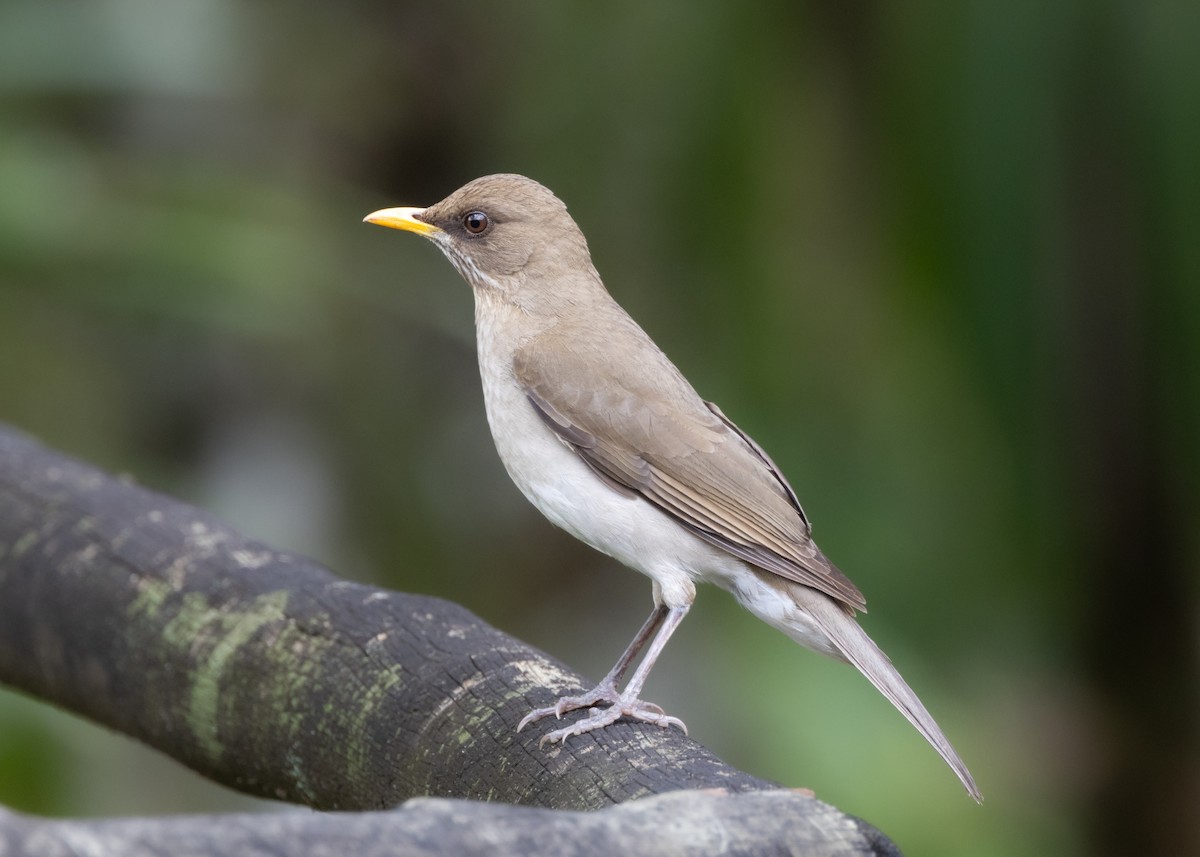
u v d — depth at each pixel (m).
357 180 14.69
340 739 7.41
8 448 10.12
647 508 8.77
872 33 12.18
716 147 12.41
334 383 14.12
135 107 13.41
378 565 14.07
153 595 8.53
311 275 11.62
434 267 14.10
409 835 4.94
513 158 13.54
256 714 7.84
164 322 13.07
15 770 10.33
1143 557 12.76
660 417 8.84
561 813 5.29
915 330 12.16
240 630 8.05
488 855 5.00
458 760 6.96
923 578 12.09
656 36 12.63
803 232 12.38
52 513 9.33
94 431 12.88
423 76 14.62
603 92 12.91
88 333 13.00
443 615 7.69
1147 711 13.17
